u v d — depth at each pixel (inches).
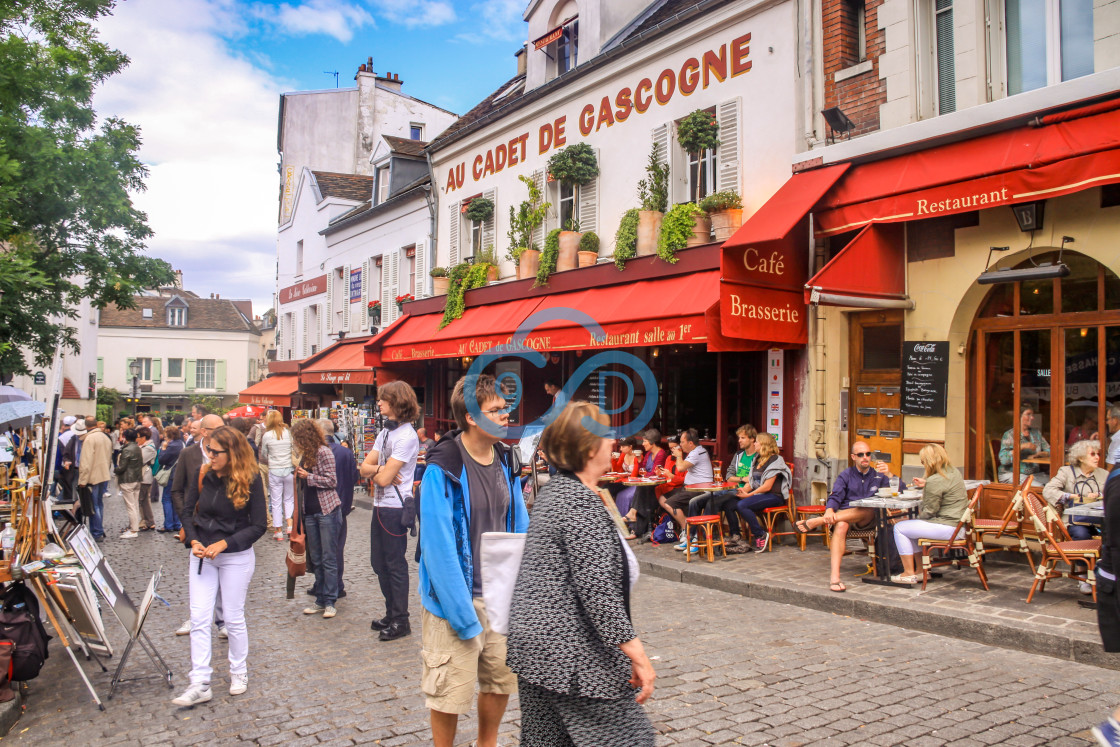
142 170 464.4
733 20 432.5
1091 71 295.6
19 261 374.3
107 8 438.0
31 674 190.5
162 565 378.0
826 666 206.5
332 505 274.5
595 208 534.6
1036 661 208.8
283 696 192.1
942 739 158.1
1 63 394.9
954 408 336.5
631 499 431.8
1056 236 297.3
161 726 174.9
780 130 406.6
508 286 586.6
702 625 252.8
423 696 190.1
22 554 202.5
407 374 748.0
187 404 2396.7
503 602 112.0
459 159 713.6
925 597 262.4
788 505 381.4
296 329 1129.4
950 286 335.0
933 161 322.0
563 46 613.9
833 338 378.6
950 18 336.5
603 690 99.1
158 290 503.2
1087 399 299.9
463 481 136.3
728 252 354.3
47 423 221.9
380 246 880.9
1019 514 279.6
